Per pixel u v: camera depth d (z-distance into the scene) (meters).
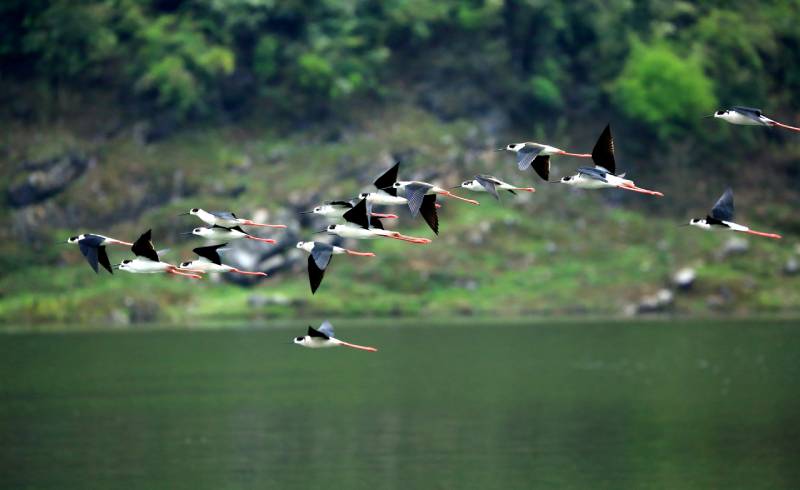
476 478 39.16
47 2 107.94
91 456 42.88
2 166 101.62
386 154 105.06
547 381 59.44
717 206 26.62
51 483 39.03
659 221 109.00
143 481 39.16
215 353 70.81
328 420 49.47
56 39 107.38
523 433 46.56
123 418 49.91
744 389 56.31
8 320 88.38
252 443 45.09
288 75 112.06
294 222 98.31
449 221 103.56
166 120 106.69
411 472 40.25
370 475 39.84
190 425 48.56
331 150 106.06
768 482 38.44
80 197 100.62
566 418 49.34
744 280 98.44
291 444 44.78
